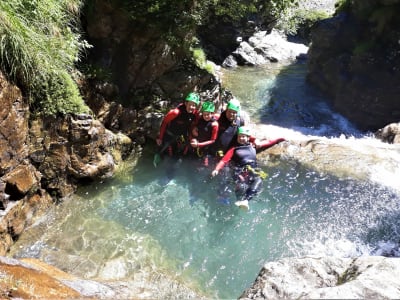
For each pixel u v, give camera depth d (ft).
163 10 20.39
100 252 14.43
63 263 13.64
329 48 31.68
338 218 16.62
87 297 10.08
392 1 26.30
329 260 9.73
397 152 21.59
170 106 22.26
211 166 19.38
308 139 23.06
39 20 15.88
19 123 14.60
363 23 29.14
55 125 16.17
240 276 14.01
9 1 14.28
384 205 17.26
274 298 8.71
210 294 13.15
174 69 23.08
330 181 18.79
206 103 19.31
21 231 14.69
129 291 12.22
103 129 18.28
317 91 32.71
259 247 15.26
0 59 13.92
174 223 16.30
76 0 19.10
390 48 26.81
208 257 14.79
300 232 15.94
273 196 17.94
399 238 15.55
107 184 18.26
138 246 14.93
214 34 38.52
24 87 15.14
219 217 16.71
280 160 20.39
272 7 25.41
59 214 16.14
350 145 22.38
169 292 12.82
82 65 19.93
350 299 7.50
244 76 36.19
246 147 18.83
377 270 8.58
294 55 42.78
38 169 15.89
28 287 9.30
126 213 16.66
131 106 21.45
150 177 19.02
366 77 27.58
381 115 26.55
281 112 28.94
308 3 49.80
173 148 20.42
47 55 15.78
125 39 20.89
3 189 13.83
